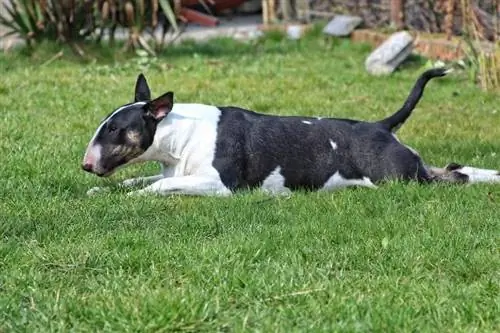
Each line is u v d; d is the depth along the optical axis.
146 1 22.41
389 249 9.36
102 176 11.45
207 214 10.59
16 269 8.96
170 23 23.28
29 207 10.89
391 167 11.60
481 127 15.85
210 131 11.44
